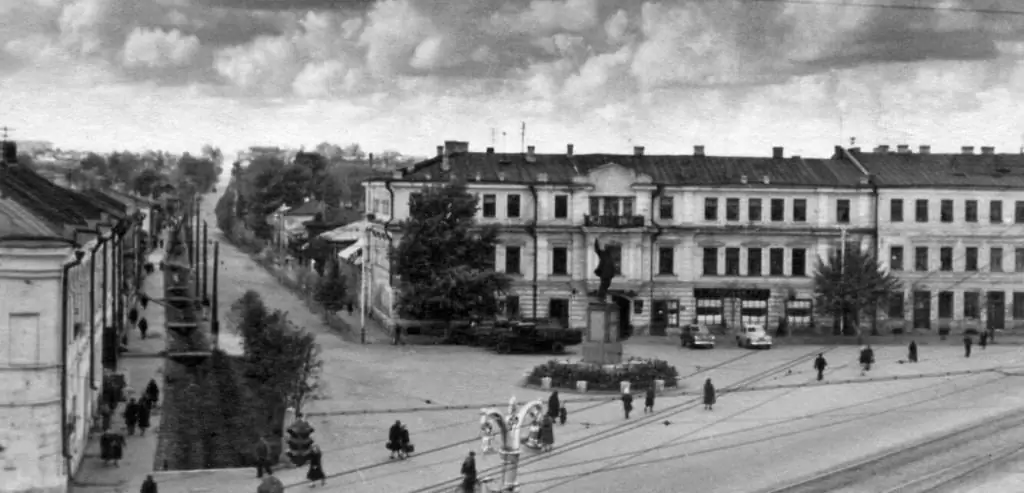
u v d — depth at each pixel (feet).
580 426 178.70
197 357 231.30
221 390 198.70
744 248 316.81
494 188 309.42
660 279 313.12
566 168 320.70
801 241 318.24
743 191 316.60
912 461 153.89
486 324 289.12
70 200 201.26
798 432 174.29
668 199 314.96
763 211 317.83
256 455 146.92
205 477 144.46
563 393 211.82
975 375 236.02
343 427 176.65
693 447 162.91
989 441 167.32
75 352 144.97
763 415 189.06
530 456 155.53
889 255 321.32
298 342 179.83
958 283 322.96
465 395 207.00
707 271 315.78
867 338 308.19
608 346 231.50
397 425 154.40
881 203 320.50
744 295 315.99
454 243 285.02
